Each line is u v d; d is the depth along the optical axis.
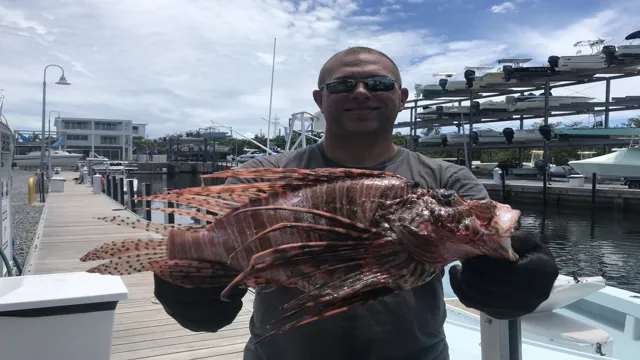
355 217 1.44
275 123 17.47
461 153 44.78
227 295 1.39
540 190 29.11
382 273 1.33
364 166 1.83
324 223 1.46
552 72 29.98
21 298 2.67
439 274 1.73
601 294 5.55
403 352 1.63
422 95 36.09
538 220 24.62
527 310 1.38
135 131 135.75
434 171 1.83
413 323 1.63
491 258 1.36
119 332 4.96
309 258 1.33
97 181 25.72
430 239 1.36
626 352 4.74
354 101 1.74
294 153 1.98
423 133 51.34
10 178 7.22
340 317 1.61
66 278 3.13
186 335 4.89
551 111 33.97
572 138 30.09
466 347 3.89
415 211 1.39
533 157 53.00
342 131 1.81
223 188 1.56
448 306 5.18
